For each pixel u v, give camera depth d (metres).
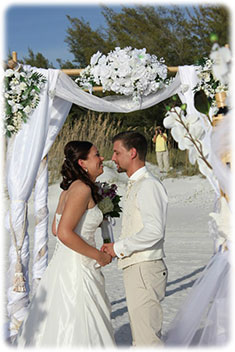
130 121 23.59
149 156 20.86
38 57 31.67
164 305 5.33
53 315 3.45
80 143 3.63
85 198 3.44
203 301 2.94
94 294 3.51
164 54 27.22
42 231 5.62
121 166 3.62
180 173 18.36
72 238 3.38
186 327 2.97
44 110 5.11
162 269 3.47
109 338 3.45
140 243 3.35
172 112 2.53
